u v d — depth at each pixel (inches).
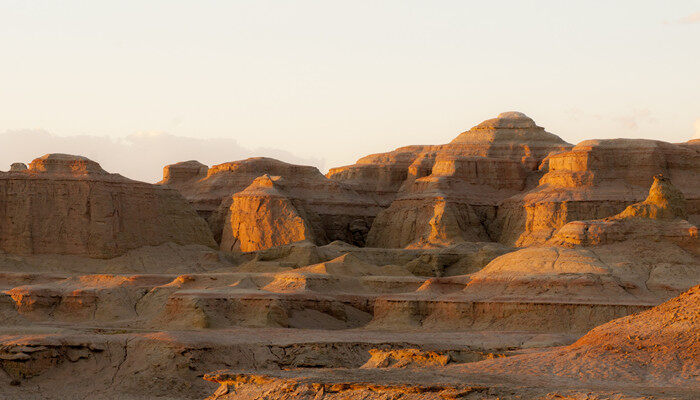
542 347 3782.0
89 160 6628.9
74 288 5339.6
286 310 4859.7
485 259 6156.5
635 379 2630.4
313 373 2829.7
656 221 5201.8
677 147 7037.4
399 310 4963.1
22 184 6481.3
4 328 4441.4
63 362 3604.8
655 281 4719.5
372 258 6486.2
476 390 2461.9
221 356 3703.3
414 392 2502.5
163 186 6899.6
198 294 4923.7
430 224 6865.2
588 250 5059.1
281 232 6850.4
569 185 6919.3
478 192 7426.2
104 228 6407.5
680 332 2837.1
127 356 3629.4
